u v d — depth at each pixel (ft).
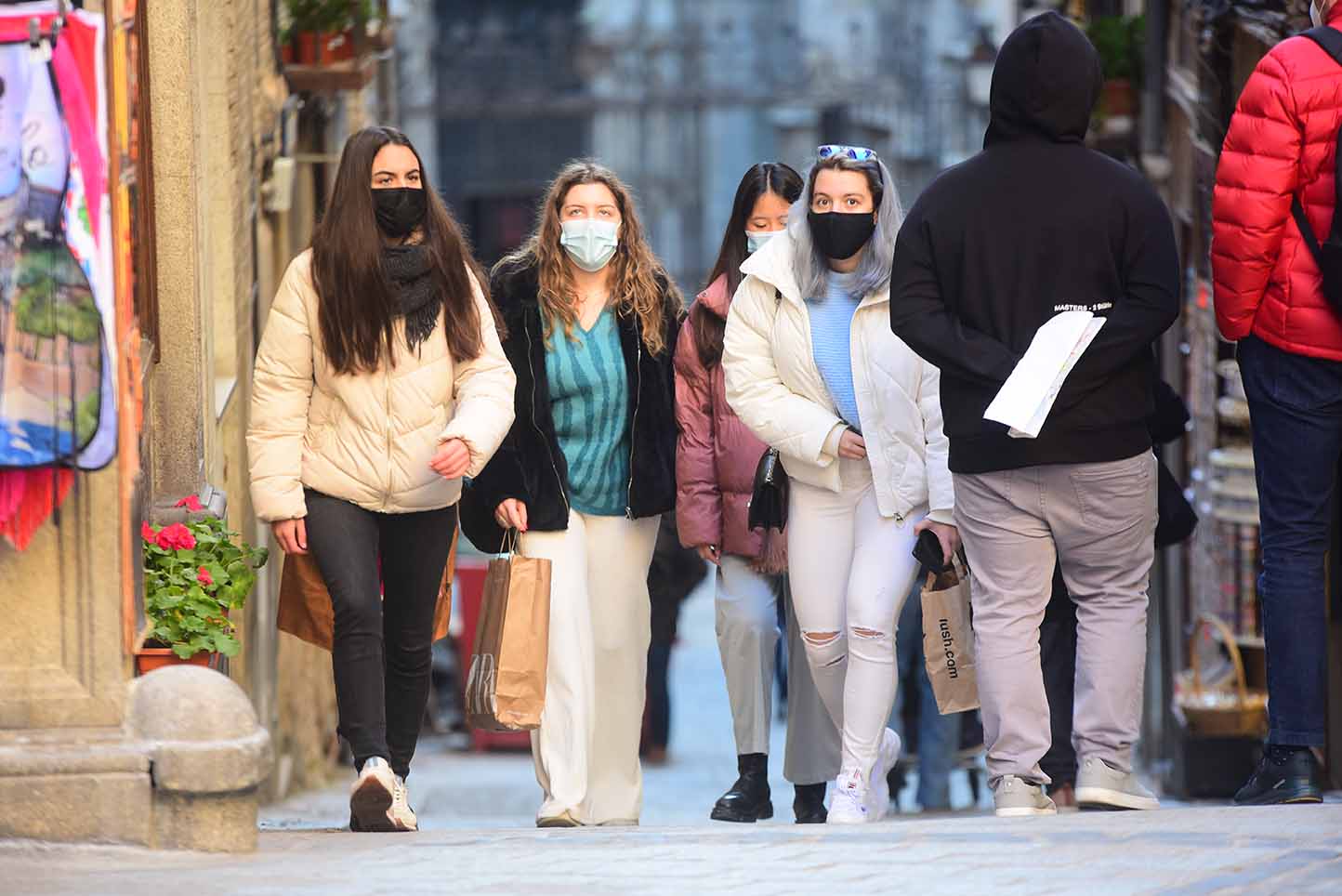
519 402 80.89
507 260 82.23
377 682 71.92
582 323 81.30
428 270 72.49
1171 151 165.17
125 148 61.82
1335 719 114.83
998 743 72.54
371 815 70.95
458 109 489.26
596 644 83.97
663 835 66.49
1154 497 71.97
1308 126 69.15
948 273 70.08
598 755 85.05
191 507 79.36
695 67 490.90
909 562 77.97
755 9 491.31
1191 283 155.53
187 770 60.90
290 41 139.03
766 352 78.74
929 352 69.97
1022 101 69.62
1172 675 159.02
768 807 86.99
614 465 82.17
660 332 82.12
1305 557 71.77
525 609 77.56
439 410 73.00
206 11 99.55
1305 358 70.79
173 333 85.87
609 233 79.92
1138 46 170.40
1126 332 68.69
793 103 488.44
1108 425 69.92
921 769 124.36
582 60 491.31
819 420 77.56
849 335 77.66
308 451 72.95
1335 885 54.85
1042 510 70.90
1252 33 115.96
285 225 143.54
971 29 481.05
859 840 63.57
